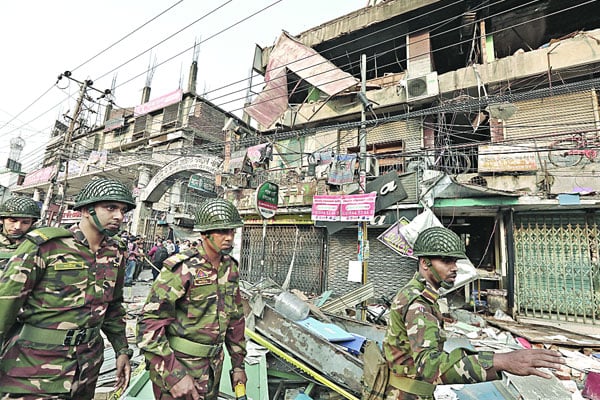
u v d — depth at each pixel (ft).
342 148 41.98
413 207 29.19
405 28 41.32
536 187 26.91
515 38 39.22
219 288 8.08
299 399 12.28
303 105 45.42
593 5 34.01
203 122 82.17
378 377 7.50
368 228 33.81
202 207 8.18
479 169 28.73
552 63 30.53
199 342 7.50
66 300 7.13
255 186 42.88
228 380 12.96
